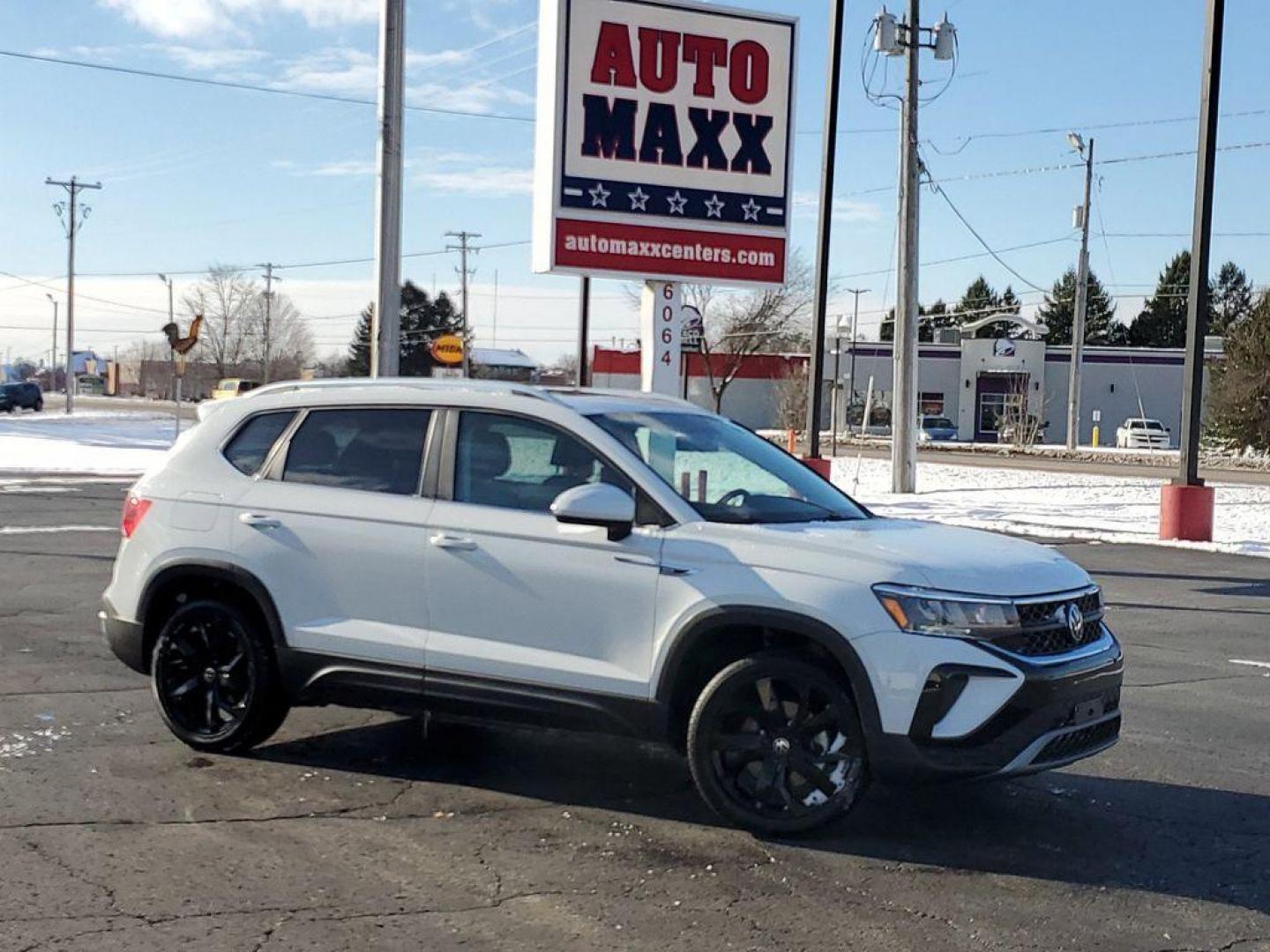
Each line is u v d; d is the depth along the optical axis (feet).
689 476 20.76
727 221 59.06
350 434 22.27
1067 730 18.13
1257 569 55.31
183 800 20.22
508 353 317.42
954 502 86.69
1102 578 51.85
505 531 20.30
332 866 17.52
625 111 57.16
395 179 56.65
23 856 17.62
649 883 17.08
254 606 22.47
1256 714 28.04
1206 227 63.46
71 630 34.12
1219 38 60.85
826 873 17.62
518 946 15.01
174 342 125.70
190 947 14.76
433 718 22.33
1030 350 254.88
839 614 18.08
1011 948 15.23
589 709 19.67
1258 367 165.58
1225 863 18.43
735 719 18.98
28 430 165.89
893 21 88.63
